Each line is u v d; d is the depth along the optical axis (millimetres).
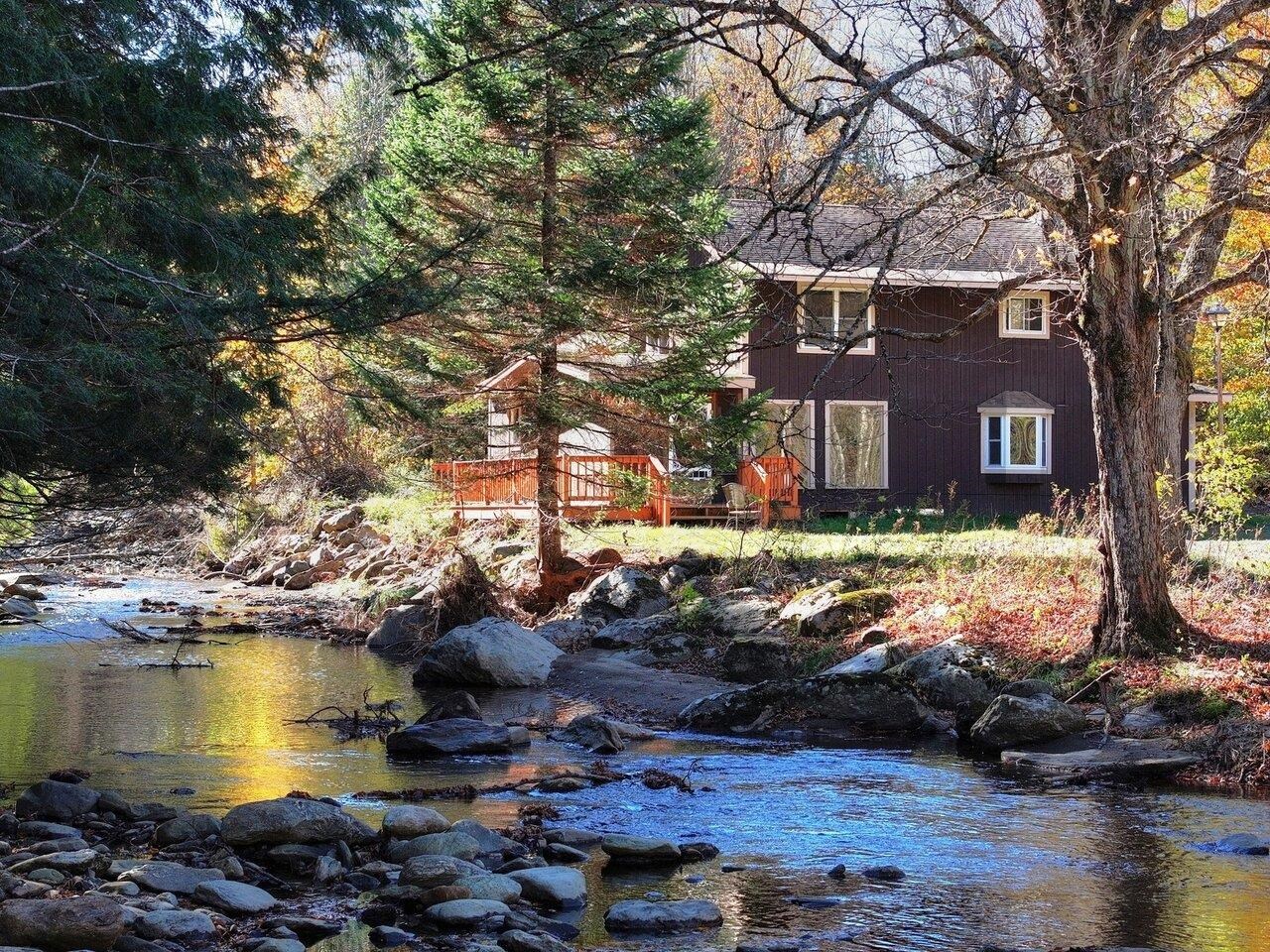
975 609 18578
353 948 7758
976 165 12312
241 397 13836
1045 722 14188
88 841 10016
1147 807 11578
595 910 8625
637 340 23734
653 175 22891
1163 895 8891
